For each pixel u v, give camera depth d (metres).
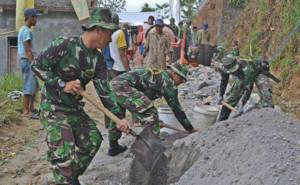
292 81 10.10
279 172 3.53
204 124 6.80
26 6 14.62
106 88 4.38
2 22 15.80
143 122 5.49
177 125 6.36
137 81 5.57
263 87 7.25
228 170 3.99
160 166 4.79
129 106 5.49
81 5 16.00
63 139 4.20
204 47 15.94
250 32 15.02
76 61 4.16
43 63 4.13
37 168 5.88
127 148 6.18
